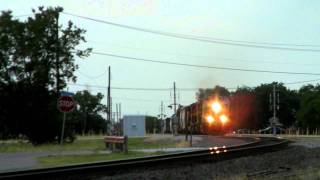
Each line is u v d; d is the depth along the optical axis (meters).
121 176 19.61
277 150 34.16
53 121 57.19
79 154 33.84
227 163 24.94
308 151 31.66
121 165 21.25
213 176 20.20
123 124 83.56
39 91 57.34
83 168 19.75
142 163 22.47
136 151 36.50
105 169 20.48
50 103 57.62
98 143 55.53
